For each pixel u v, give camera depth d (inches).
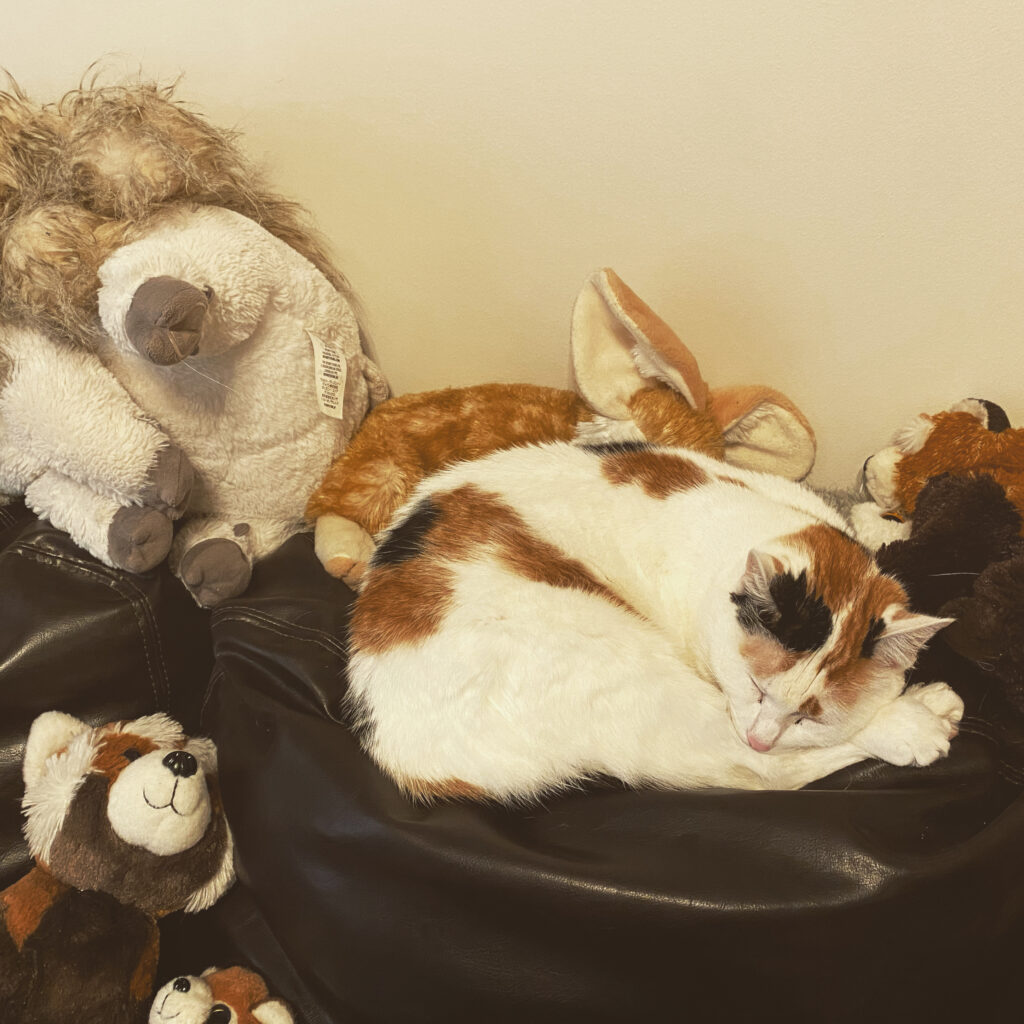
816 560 44.6
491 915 39.5
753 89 52.2
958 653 47.5
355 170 57.9
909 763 42.7
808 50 50.6
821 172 53.9
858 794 40.9
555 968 39.3
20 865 49.5
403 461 56.1
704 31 51.0
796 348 59.7
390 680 44.6
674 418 55.7
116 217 47.6
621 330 55.0
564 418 58.1
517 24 52.3
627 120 54.1
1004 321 56.6
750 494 50.8
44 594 51.5
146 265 45.1
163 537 51.5
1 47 56.3
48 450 51.1
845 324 58.4
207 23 54.4
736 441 60.2
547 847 41.0
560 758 43.3
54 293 46.4
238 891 50.9
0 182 47.6
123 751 48.4
